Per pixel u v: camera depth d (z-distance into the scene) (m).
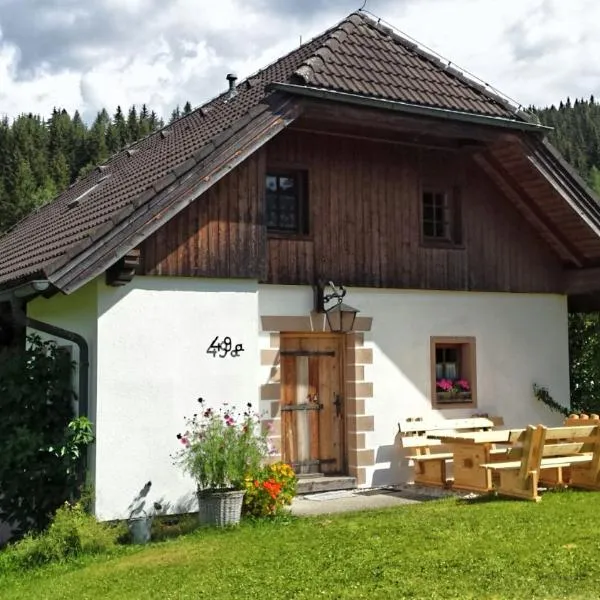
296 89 10.91
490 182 14.12
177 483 10.55
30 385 10.58
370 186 12.84
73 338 10.39
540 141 13.20
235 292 11.23
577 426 11.38
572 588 6.68
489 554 7.73
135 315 10.51
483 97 13.05
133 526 9.74
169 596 7.12
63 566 8.72
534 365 14.42
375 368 12.70
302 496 11.83
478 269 13.85
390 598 6.62
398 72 12.51
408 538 8.52
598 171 79.38
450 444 12.49
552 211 13.98
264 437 10.58
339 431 12.69
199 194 10.31
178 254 10.80
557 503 10.15
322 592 6.88
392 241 12.98
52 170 57.62
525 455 10.61
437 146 13.44
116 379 10.31
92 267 9.62
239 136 10.59
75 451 9.98
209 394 10.91
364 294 12.70
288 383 12.36
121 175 14.89
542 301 14.66
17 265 12.77
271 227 12.11
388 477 12.63
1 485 10.12
